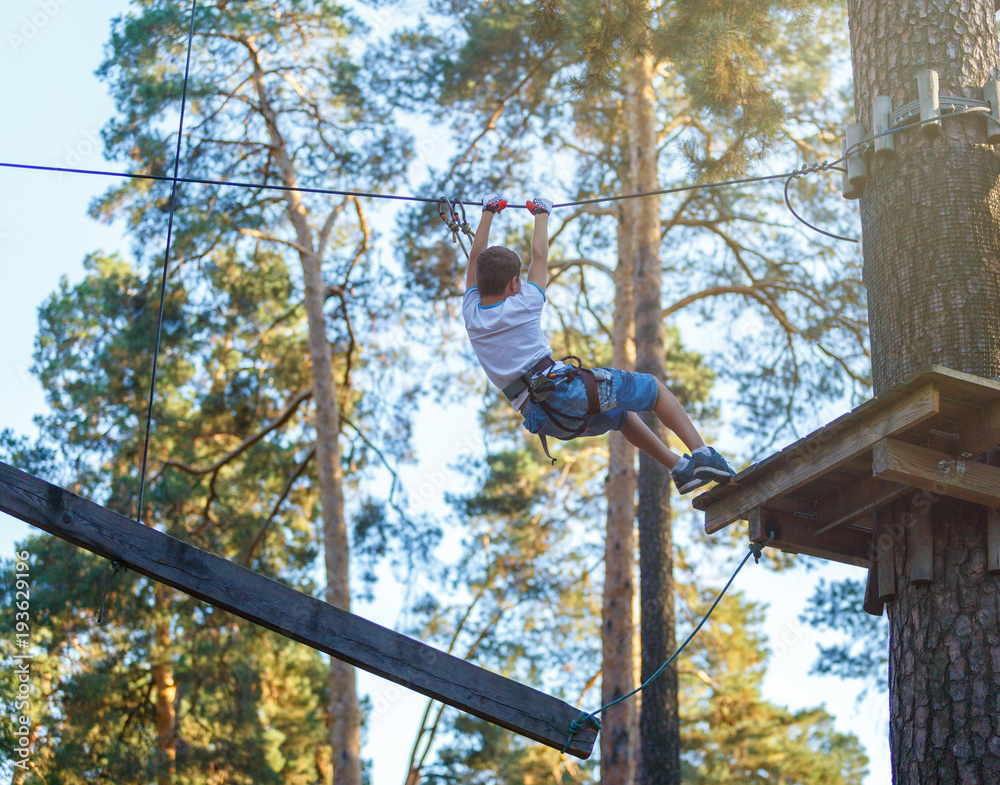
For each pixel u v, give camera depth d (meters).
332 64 17.33
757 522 5.81
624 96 15.82
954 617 5.28
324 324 17.31
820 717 24.52
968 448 4.98
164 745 18.66
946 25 6.01
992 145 5.85
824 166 6.38
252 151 17.38
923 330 5.64
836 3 9.95
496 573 21.27
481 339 4.86
